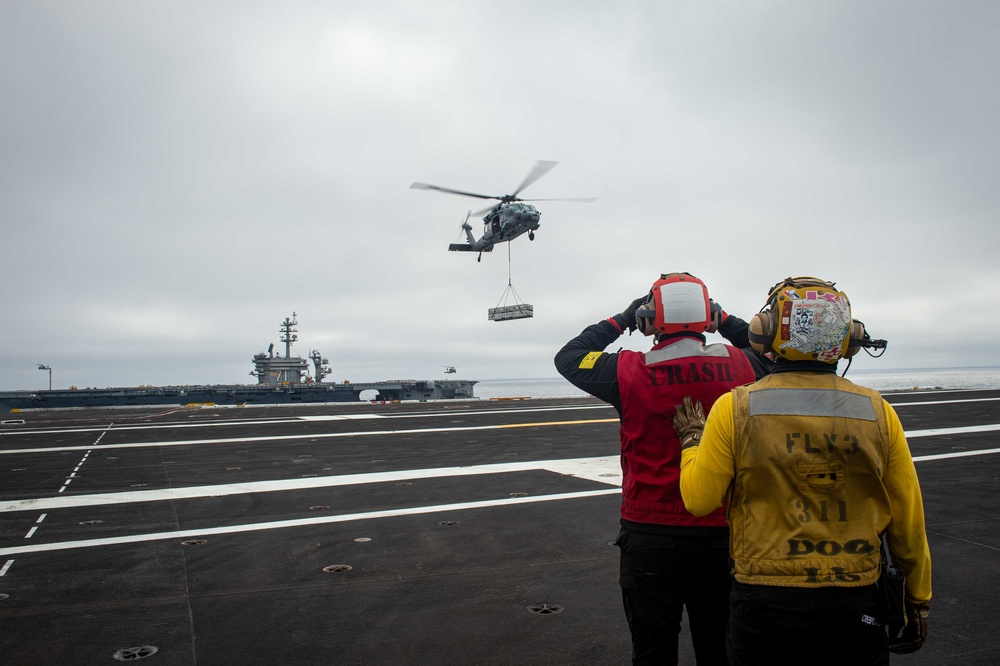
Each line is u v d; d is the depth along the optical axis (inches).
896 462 85.0
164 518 298.5
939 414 726.5
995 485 350.9
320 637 166.7
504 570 218.5
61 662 153.6
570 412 884.6
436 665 150.8
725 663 108.3
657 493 105.3
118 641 165.2
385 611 183.6
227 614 182.5
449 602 190.1
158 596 197.3
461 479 384.5
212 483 380.2
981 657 152.7
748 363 110.9
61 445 568.4
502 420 764.6
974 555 230.2
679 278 112.3
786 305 86.4
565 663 151.1
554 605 186.7
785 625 82.4
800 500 83.9
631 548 108.0
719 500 89.5
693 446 92.2
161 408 1192.2
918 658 152.3
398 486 366.3
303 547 249.3
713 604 106.7
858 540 82.5
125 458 484.1
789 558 82.8
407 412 922.1
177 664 152.3
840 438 83.1
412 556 236.2
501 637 165.5
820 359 86.6
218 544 254.7
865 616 81.2
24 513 309.4
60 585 207.6
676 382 105.1
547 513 299.4
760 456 84.6
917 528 85.2
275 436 621.0
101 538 264.5
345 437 604.4
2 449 541.3
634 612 107.6
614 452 487.8
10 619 179.9
